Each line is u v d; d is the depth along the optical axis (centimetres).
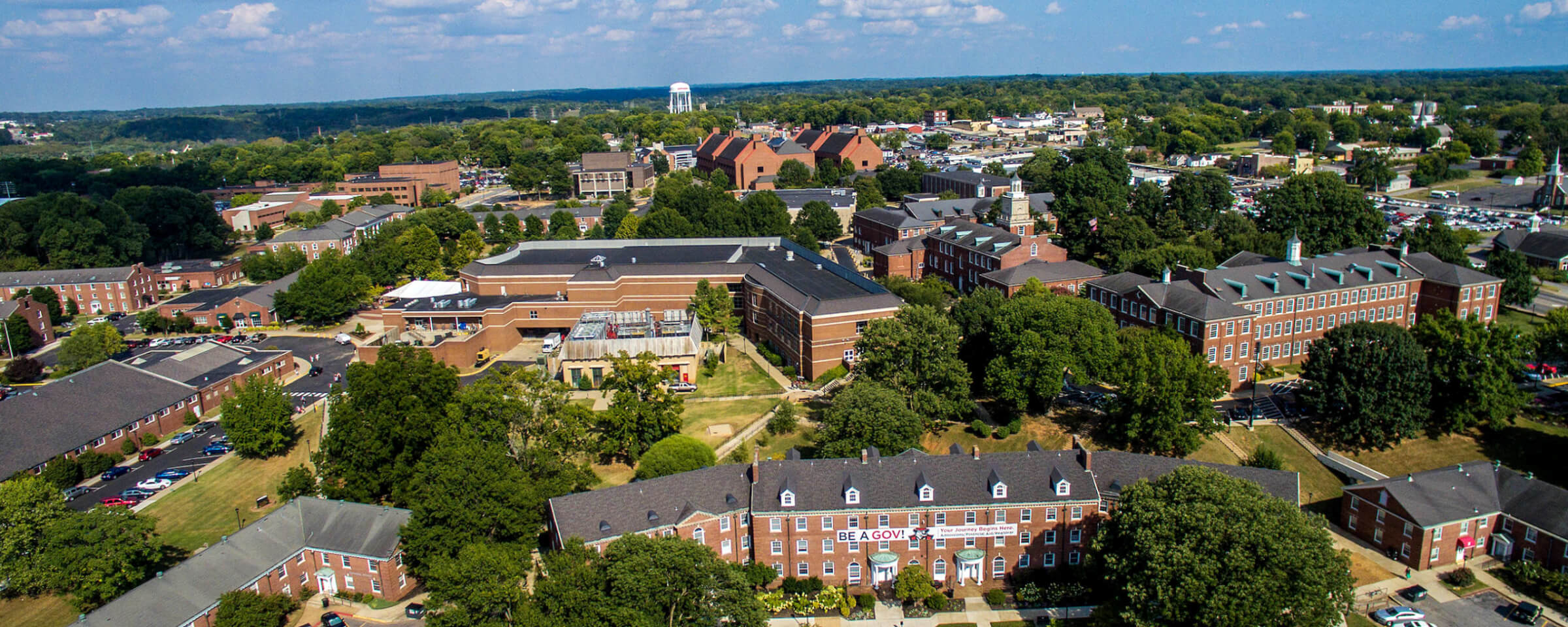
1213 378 12569
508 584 8775
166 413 15538
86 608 10181
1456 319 14038
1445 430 13450
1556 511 10238
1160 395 12262
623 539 8925
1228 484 9231
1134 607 8875
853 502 10262
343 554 10675
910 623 9775
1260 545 8462
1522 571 10050
